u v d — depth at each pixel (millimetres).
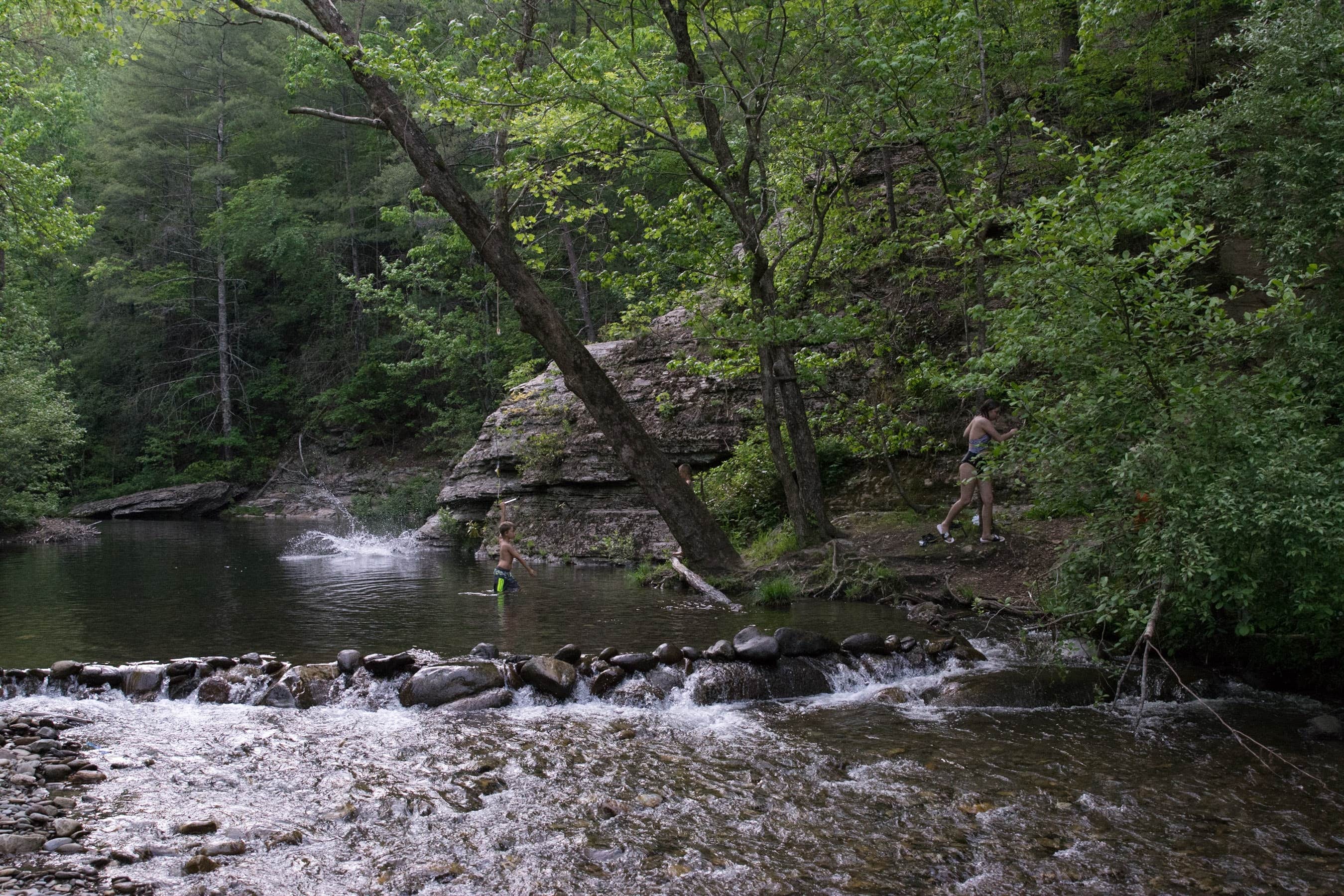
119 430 42750
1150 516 6758
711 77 12727
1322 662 7590
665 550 16000
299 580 14305
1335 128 7531
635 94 11008
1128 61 14219
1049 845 4695
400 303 31875
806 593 11820
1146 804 5230
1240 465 6281
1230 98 8656
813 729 6695
